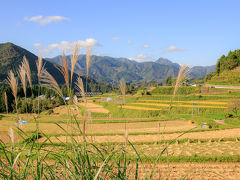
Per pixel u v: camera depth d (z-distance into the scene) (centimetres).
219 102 6156
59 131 2664
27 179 282
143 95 7069
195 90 7575
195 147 2077
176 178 1097
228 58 10725
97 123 3991
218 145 2172
